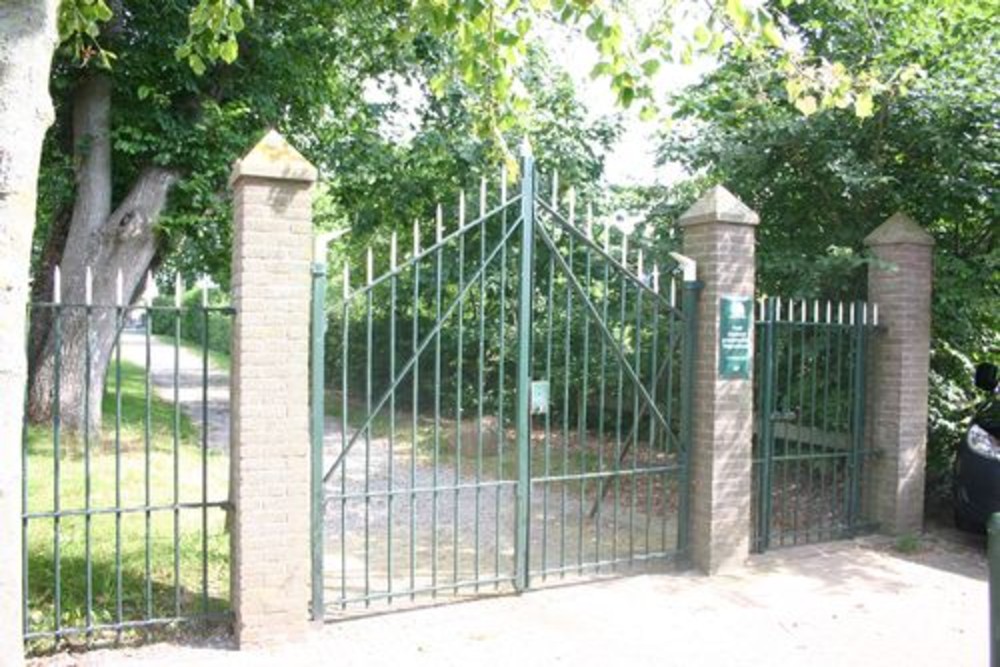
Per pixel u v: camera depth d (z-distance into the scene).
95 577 5.50
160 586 5.45
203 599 4.78
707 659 4.67
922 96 7.63
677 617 5.30
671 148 8.88
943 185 7.74
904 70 7.07
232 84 11.71
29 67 3.35
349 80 14.70
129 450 10.19
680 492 6.30
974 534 7.41
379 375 14.87
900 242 7.19
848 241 8.27
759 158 8.29
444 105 13.65
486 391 13.98
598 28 5.26
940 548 6.96
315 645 4.75
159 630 4.81
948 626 5.21
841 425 7.78
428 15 5.85
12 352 3.39
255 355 4.64
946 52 7.77
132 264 11.05
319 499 4.98
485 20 5.73
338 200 14.98
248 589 4.64
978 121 7.57
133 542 6.30
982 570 6.41
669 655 4.71
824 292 8.12
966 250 8.46
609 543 7.11
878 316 7.35
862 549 6.87
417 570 6.23
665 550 6.43
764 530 6.73
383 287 11.38
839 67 5.74
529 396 5.69
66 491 7.83
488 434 12.29
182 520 7.07
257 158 4.61
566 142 13.06
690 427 6.32
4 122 3.30
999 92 7.29
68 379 10.57
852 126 8.14
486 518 7.95
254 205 4.63
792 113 8.60
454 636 4.93
